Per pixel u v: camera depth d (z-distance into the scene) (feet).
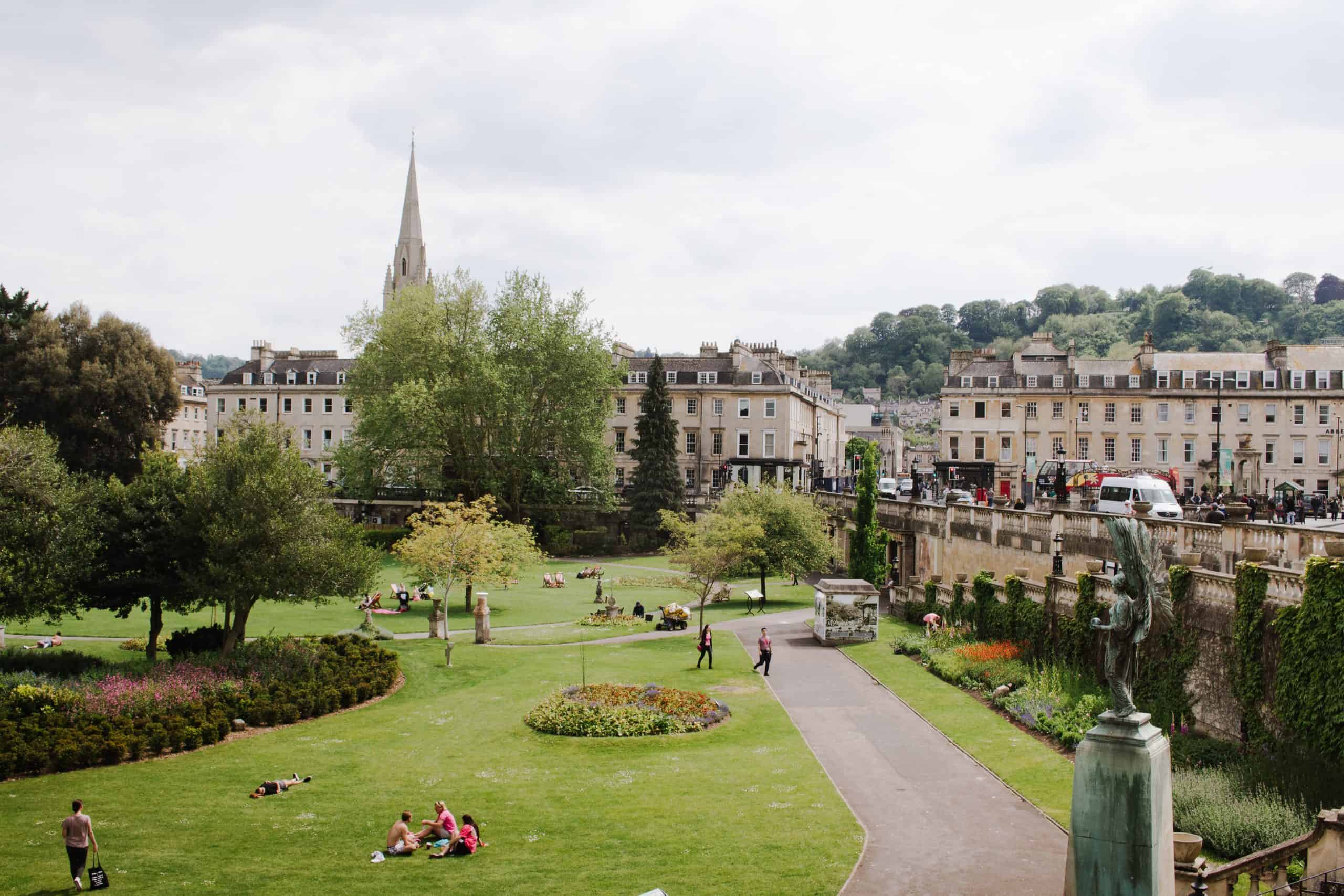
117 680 96.94
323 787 76.13
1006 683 99.25
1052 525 124.57
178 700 93.25
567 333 263.70
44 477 106.83
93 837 57.93
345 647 118.62
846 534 227.81
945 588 144.46
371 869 59.52
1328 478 281.74
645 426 275.59
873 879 56.29
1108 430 294.25
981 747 82.38
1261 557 76.84
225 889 56.65
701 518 195.52
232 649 112.37
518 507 270.67
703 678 113.91
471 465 265.54
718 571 150.20
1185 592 84.28
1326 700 66.39
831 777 75.97
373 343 269.03
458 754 85.05
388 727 94.89
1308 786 63.82
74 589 107.96
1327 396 281.33
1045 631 107.24
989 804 68.80
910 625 149.89
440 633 144.15
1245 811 60.34
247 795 74.13
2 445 106.01
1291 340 564.30
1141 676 88.12
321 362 385.09
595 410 270.05
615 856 60.70
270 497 110.11
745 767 79.05
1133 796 39.91
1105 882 40.22
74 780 77.87
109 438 240.73
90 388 235.40
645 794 72.74
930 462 509.35
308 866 60.13
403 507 299.58
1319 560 67.72
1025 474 245.65
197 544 112.27
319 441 377.30
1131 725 40.63
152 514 113.50
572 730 90.12
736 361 329.93
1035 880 55.88
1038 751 80.69
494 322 265.95
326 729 94.63
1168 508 137.59
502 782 76.74
